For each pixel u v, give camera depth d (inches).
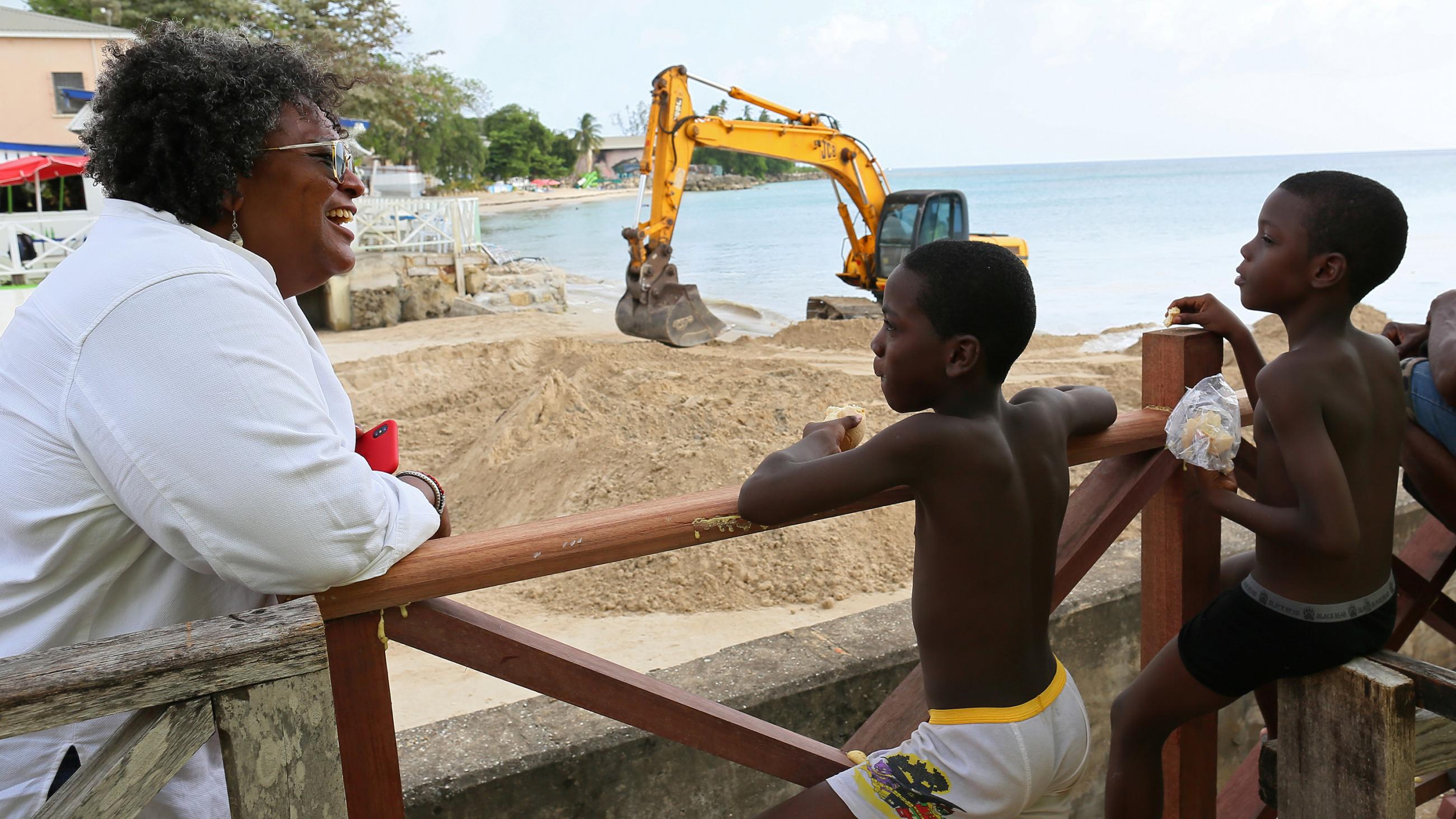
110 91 60.2
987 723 68.6
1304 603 78.2
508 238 2138.3
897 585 211.0
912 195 633.0
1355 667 76.7
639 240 545.0
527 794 93.4
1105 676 130.9
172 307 53.2
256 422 53.1
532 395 320.5
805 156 622.8
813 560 214.1
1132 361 464.4
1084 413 79.4
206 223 62.4
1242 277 82.9
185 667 46.6
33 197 812.6
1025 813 72.8
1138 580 130.7
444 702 165.2
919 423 66.2
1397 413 80.4
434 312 795.4
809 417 290.5
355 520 55.2
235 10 1165.7
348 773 59.9
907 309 66.2
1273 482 81.3
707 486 240.7
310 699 49.8
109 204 62.4
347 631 58.6
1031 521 69.6
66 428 53.7
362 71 1256.8
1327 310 77.9
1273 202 79.7
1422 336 100.1
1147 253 1295.5
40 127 914.7
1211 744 97.3
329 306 734.5
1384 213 75.4
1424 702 74.4
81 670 45.3
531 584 221.9
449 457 343.0
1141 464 90.7
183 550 55.4
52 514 55.3
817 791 72.1
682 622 199.0
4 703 43.4
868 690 112.6
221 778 63.7
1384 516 79.0
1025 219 2170.3
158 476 52.6
